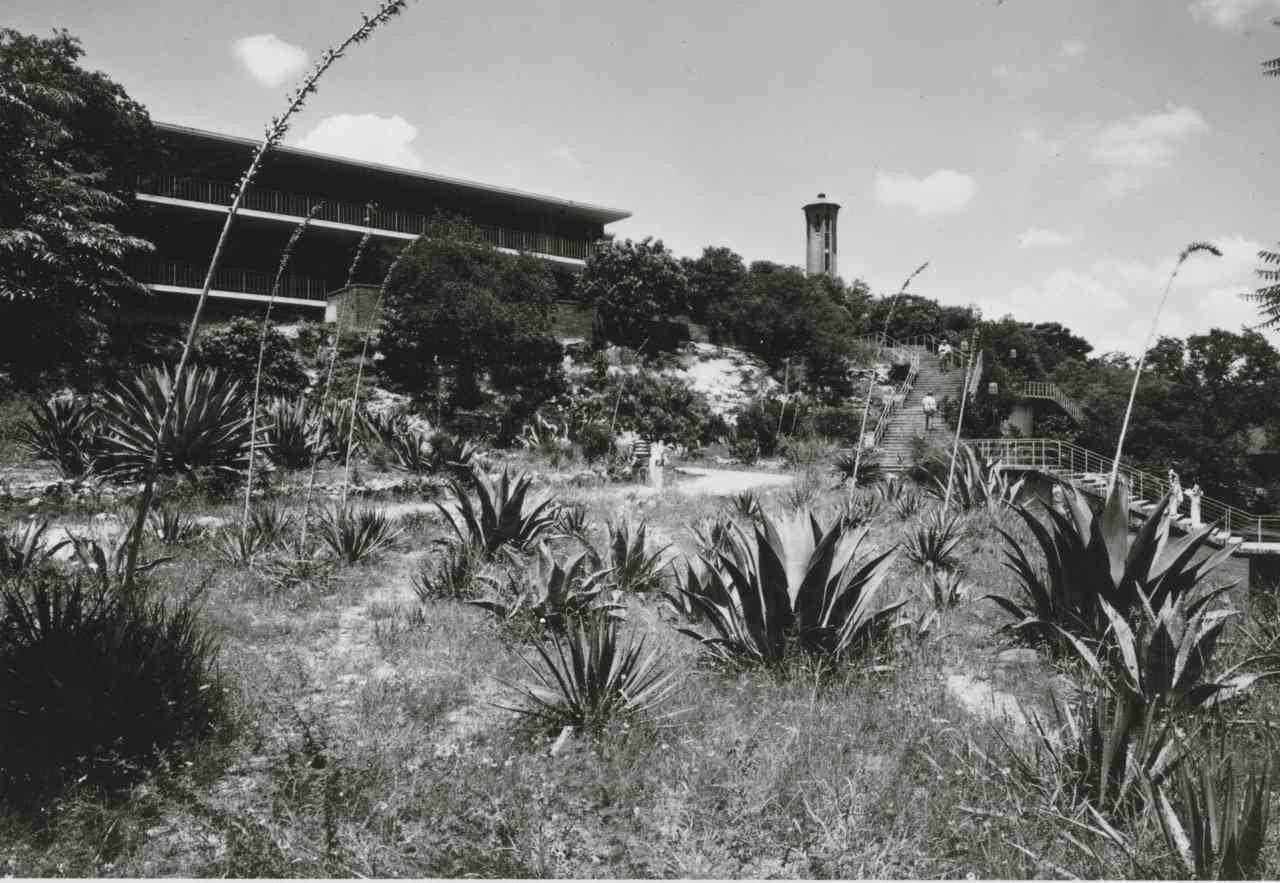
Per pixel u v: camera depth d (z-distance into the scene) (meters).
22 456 15.34
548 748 5.04
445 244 26.83
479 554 10.07
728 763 4.63
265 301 30.14
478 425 25.59
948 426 32.06
